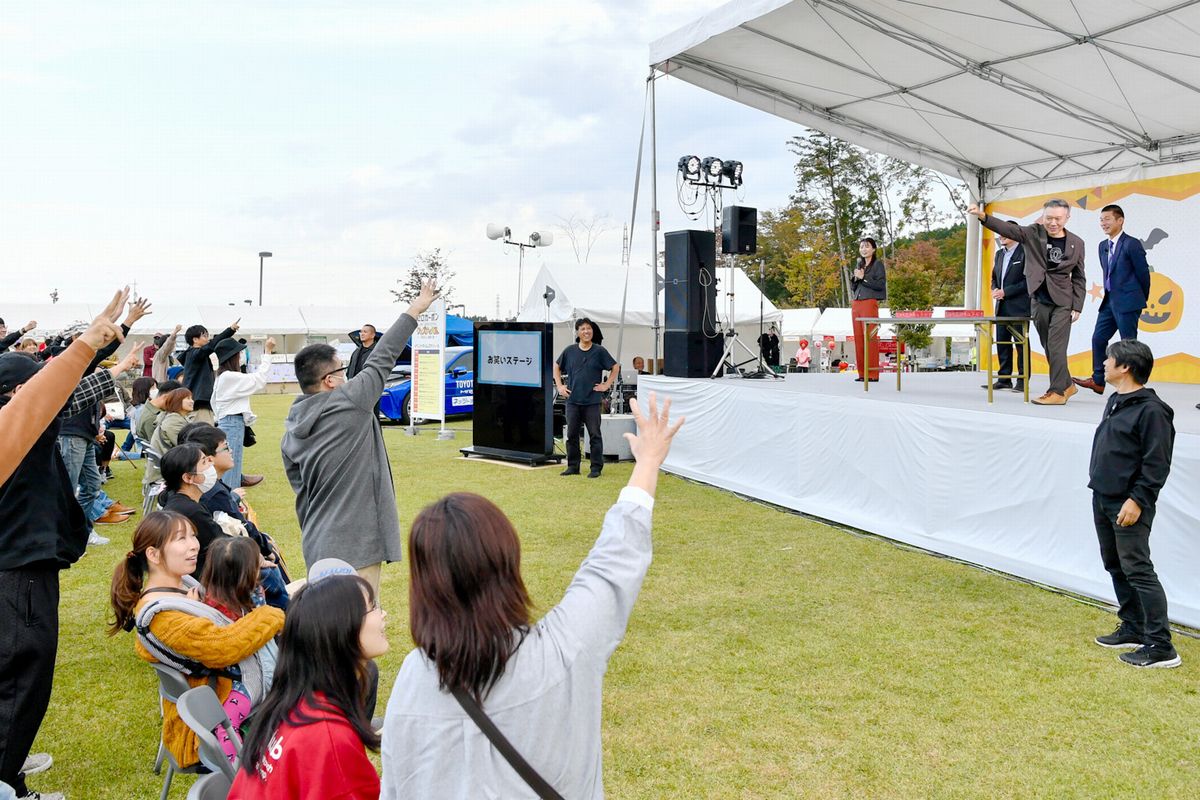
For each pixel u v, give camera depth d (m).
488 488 9.27
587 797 1.46
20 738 2.96
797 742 3.54
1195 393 8.30
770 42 8.95
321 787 1.78
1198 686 4.02
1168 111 9.62
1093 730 3.60
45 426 1.99
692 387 9.83
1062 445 5.41
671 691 4.05
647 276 19.36
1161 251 10.66
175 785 3.34
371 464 3.68
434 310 14.21
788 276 43.53
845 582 5.75
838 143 42.06
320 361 3.62
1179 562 4.84
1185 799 3.06
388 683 4.24
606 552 1.57
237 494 5.40
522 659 1.42
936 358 32.31
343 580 1.96
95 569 6.34
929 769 3.30
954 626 4.88
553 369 10.98
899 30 8.30
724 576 5.91
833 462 7.58
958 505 6.24
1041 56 8.52
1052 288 6.56
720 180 10.53
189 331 8.66
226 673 3.23
